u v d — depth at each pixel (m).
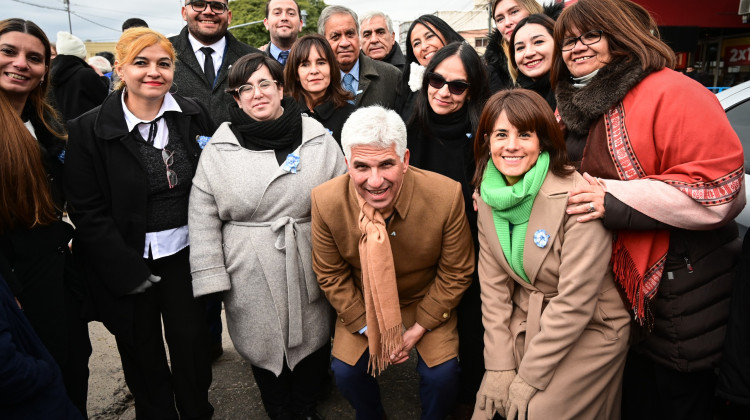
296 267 2.01
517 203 1.61
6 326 1.31
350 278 2.04
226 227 2.05
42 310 1.78
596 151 1.64
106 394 2.62
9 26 1.77
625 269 1.57
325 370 2.38
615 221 1.49
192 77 2.95
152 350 2.10
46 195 1.79
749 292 1.44
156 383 2.15
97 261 1.91
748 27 8.89
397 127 1.67
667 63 1.55
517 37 2.34
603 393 1.64
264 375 2.14
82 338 2.01
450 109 2.05
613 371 1.62
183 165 2.05
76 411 1.54
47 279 1.79
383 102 3.06
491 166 1.71
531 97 1.59
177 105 2.06
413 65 2.58
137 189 1.93
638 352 1.71
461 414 2.22
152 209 2.00
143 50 1.85
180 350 2.09
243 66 1.97
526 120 1.55
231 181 1.96
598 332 1.62
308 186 2.02
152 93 1.90
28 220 1.73
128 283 1.91
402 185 1.81
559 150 1.60
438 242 1.87
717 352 1.54
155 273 2.06
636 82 1.54
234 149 2.00
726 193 1.41
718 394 1.52
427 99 2.09
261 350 2.04
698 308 1.54
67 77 3.33
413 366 2.74
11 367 1.28
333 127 2.62
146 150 1.97
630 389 1.86
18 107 1.88
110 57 7.25
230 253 2.01
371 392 2.04
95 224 1.90
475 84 2.00
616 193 1.49
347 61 3.10
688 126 1.45
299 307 2.03
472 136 2.05
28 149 1.72
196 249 1.98
